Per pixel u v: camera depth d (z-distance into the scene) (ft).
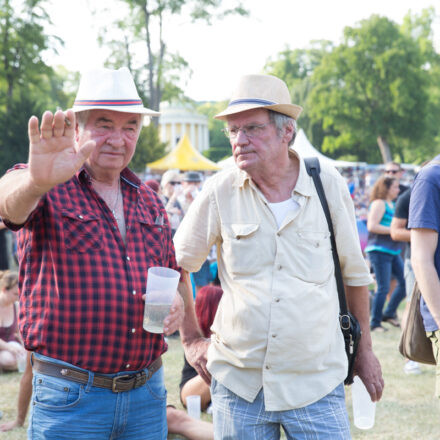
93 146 5.12
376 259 20.86
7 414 12.84
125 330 6.34
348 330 7.16
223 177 7.28
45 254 6.19
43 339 6.08
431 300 7.49
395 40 148.56
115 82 6.53
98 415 6.27
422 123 149.89
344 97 149.28
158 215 7.16
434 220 7.54
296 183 6.91
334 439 6.64
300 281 6.71
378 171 98.68
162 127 231.71
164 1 101.81
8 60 95.30
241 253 6.89
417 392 14.56
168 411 11.75
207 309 12.05
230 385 6.91
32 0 93.61
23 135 75.77
